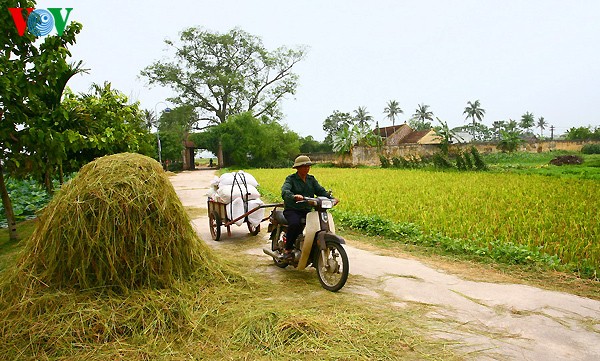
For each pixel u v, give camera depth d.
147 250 4.34
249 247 7.72
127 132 12.11
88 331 3.66
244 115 49.25
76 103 10.37
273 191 17.42
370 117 83.56
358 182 19.34
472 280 5.63
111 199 4.23
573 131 56.00
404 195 13.94
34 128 7.43
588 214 9.09
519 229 7.96
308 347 3.57
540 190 14.26
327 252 5.37
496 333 3.93
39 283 4.09
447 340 3.76
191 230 5.13
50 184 11.73
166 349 3.56
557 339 3.81
